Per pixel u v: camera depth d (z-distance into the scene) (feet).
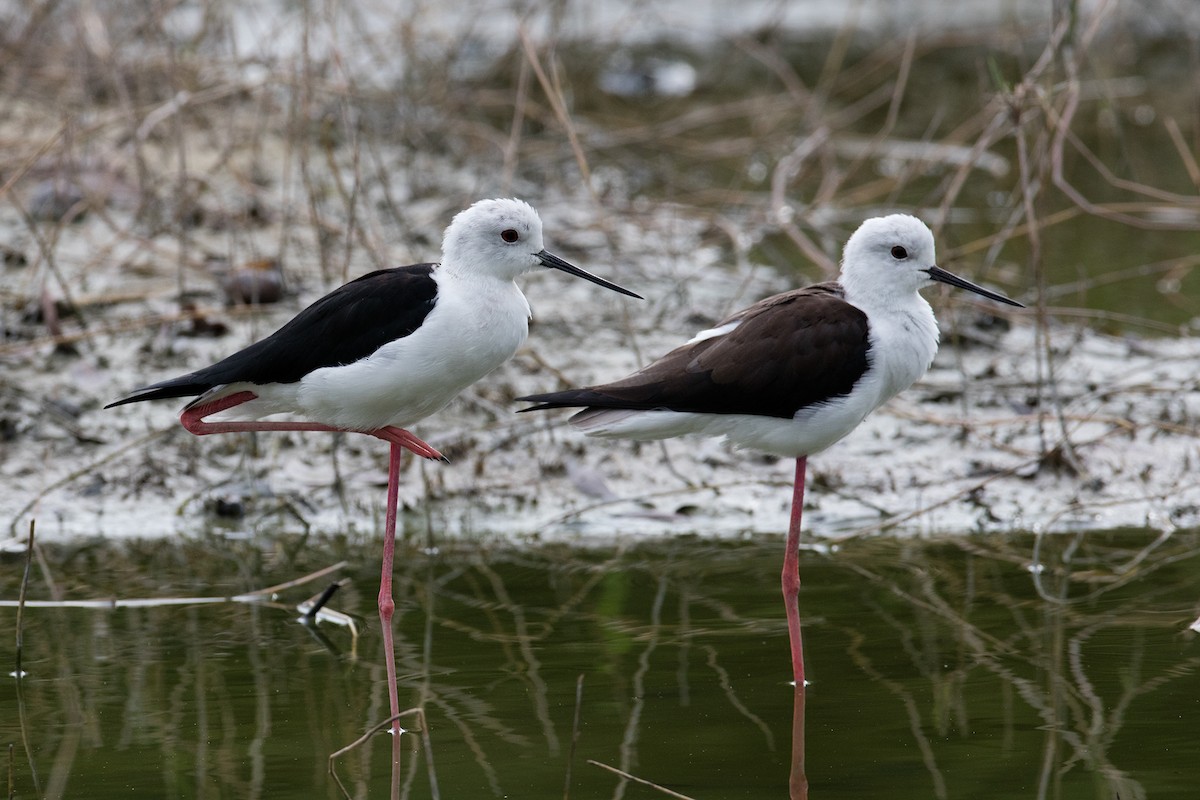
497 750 24.61
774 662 28.14
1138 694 26.30
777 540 35.73
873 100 75.31
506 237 28.60
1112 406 42.09
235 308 43.88
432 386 28.63
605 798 22.86
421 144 62.28
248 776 23.76
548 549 35.47
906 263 28.58
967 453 40.06
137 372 43.11
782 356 27.99
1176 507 36.88
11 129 59.62
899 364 28.60
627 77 80.94
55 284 47.98
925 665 27.78
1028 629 29.53
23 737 25.18
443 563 34.55
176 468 39.42
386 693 27.02
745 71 84.43
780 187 56.95
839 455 40.34
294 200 55.93
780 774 23.58
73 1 64.64
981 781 23.24
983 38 79.10
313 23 57.98
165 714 26.14
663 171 65.36
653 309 48.80
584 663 28.25
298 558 35.04
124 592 32.55
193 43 60.59
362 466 40.09
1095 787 22.98
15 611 31.42
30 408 41.37
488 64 72.33
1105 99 63.46
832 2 98.07
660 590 32.37
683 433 28.89
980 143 46.29
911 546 34.96
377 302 28.12
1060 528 35.94
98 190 54.39
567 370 44.16
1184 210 48.91
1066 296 50.93
